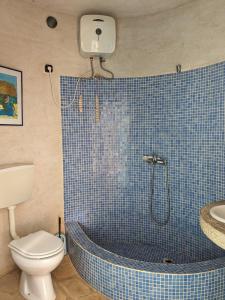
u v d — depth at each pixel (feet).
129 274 5.52
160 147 7.70
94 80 7.99
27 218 7.04
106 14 7.60
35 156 7.14
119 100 8.08
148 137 7.89
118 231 8.39
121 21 7.93
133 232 8.36
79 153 8.05
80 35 7.34
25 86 6.77
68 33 7.61
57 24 7.39
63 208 8.02
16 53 6.52
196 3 6.66
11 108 6.42
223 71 6.08
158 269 5.44
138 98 7.92
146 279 5.38
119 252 7.72
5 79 6.23
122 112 8.09
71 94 7.79
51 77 7.39
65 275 6.65
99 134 8.16
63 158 7.88
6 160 6.41
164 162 7.59
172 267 5.52
